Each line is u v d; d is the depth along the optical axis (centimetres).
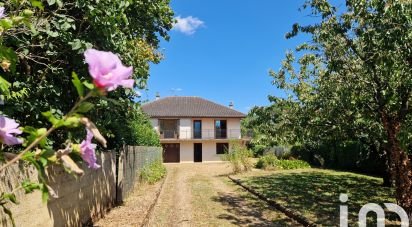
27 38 480
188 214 977
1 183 359
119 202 1074
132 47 675
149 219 886
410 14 538
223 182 1817
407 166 723
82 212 694
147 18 809
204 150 4638
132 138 1490
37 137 143
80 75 545
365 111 778
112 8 492
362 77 741
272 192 1344
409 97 694
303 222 848
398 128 714
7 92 196
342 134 1133
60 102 559
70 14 535
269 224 859
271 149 3591
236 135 4650
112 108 632
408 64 618
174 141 4562
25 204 423
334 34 717
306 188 1463
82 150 146
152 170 1820
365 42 650
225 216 950
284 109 1434
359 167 2311
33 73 518
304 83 1288
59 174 554
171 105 4797
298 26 769
